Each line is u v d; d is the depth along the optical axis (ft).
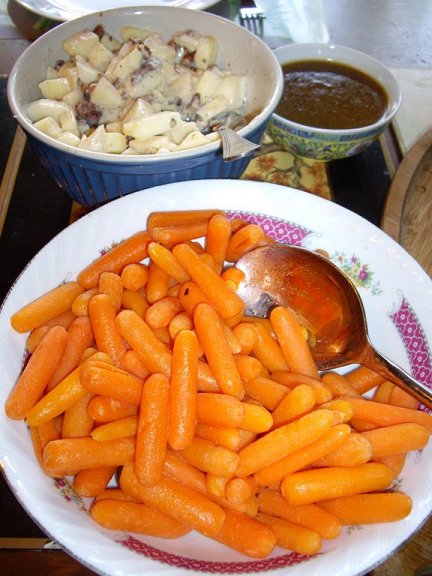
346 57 4.58
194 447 2.59
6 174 4.20
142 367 2.78
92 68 3.95
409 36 5.82
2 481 2.76
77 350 2.83
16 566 2.58
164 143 3.48
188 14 4.15
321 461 2.63
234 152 3.15
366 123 4.28
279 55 4.58
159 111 3.89
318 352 3.11
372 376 3.02
